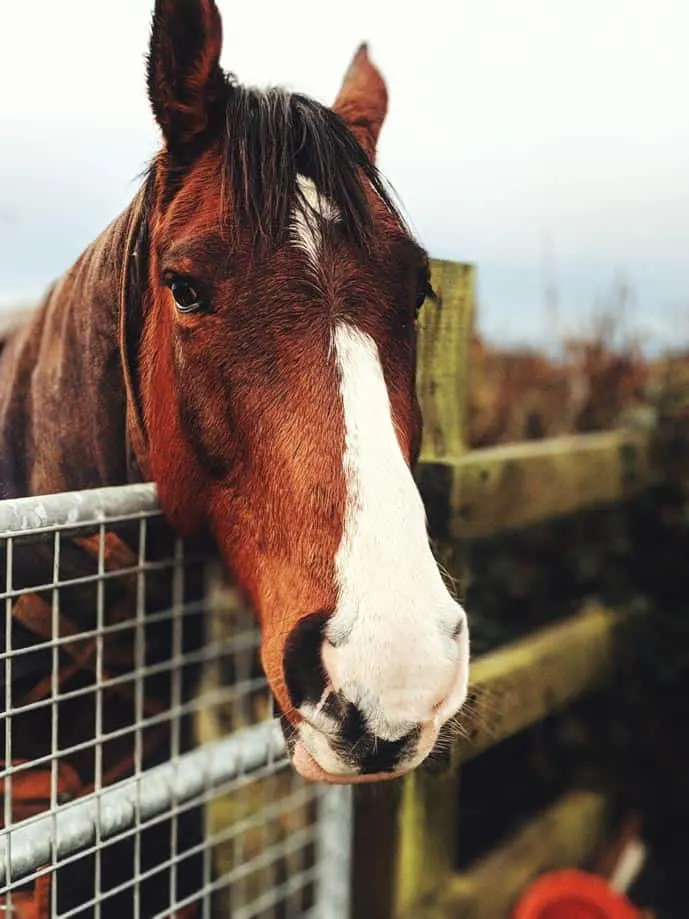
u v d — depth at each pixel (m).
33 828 1.12
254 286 1.12
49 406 1.62
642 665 2.50
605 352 3.09
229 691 1.99
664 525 2.54
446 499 1.57
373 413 1.05
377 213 1.20
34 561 1.35
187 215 1.23
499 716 1.71
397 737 0.92
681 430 2.55
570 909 1.87
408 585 0.95
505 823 2.36
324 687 0.96
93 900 1.21
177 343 1.24
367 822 1.65
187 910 1.62
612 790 2.51
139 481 1.56
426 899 1.74
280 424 1.08
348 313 1.11
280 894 1.93
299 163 1.17
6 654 1.07
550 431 3.06
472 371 3.13
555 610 2.65
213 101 1.26
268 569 1.12
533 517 1.94
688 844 2.45
